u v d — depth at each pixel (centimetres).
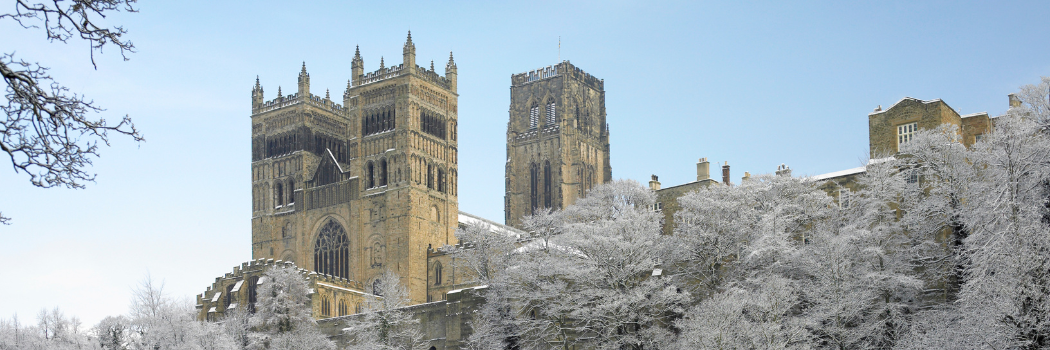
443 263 17412
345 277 18212
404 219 17525
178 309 14162
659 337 9512
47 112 2384
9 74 2327
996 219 7138
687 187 12675
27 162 2391
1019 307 6638
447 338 12581
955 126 9712
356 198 18262
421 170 18075
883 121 11094
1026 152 7369
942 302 9125
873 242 9150
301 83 19562
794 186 10512
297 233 19012
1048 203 7175
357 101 18812
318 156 19538
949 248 9100
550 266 11012
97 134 2475
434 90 18825
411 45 18312
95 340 14250
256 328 14650
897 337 8475
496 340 11238
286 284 14612
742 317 8544
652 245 10556
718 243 10250
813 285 9119
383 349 12500
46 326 14900
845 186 10938
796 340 8375
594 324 10256
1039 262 6688
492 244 13438
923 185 9600
